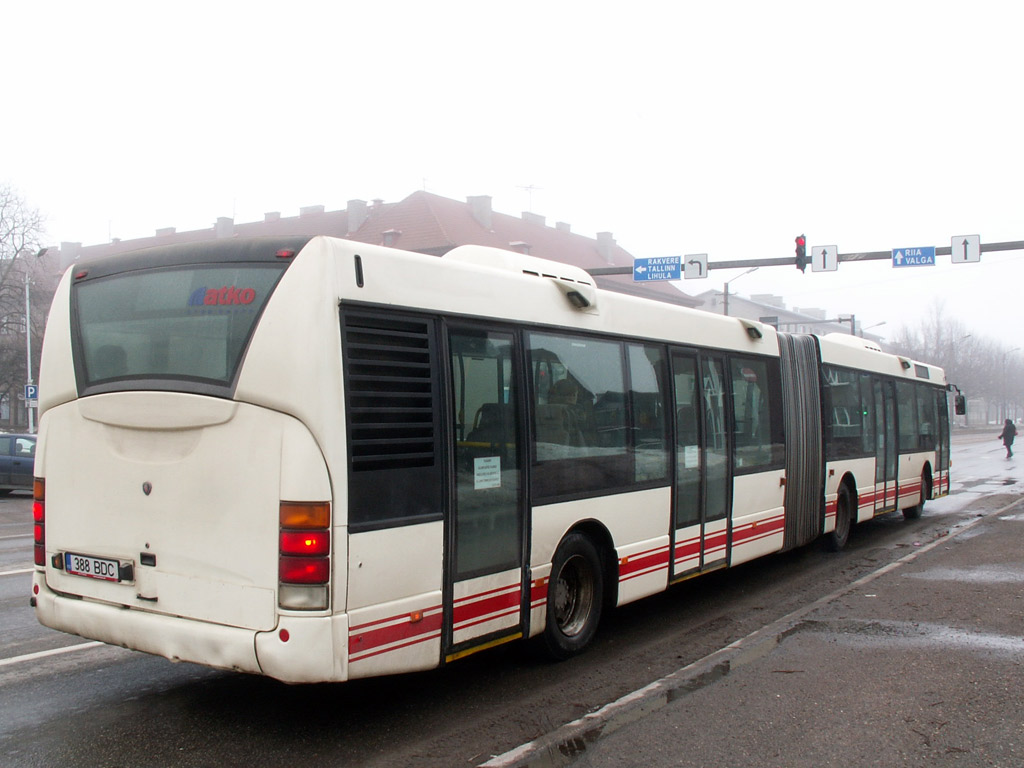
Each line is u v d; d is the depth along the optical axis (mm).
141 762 4812
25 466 22781
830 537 12125
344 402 4887
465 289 5855
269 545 4781
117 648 7102
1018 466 32906
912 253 21219
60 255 71812
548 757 4887
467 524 5688
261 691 6051
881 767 4746
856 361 12828
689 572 8289
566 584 6941
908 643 7242
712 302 94812
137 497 5273
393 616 5098
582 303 6965
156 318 5305
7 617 8094
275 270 4973
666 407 8055
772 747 5027
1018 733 5223
